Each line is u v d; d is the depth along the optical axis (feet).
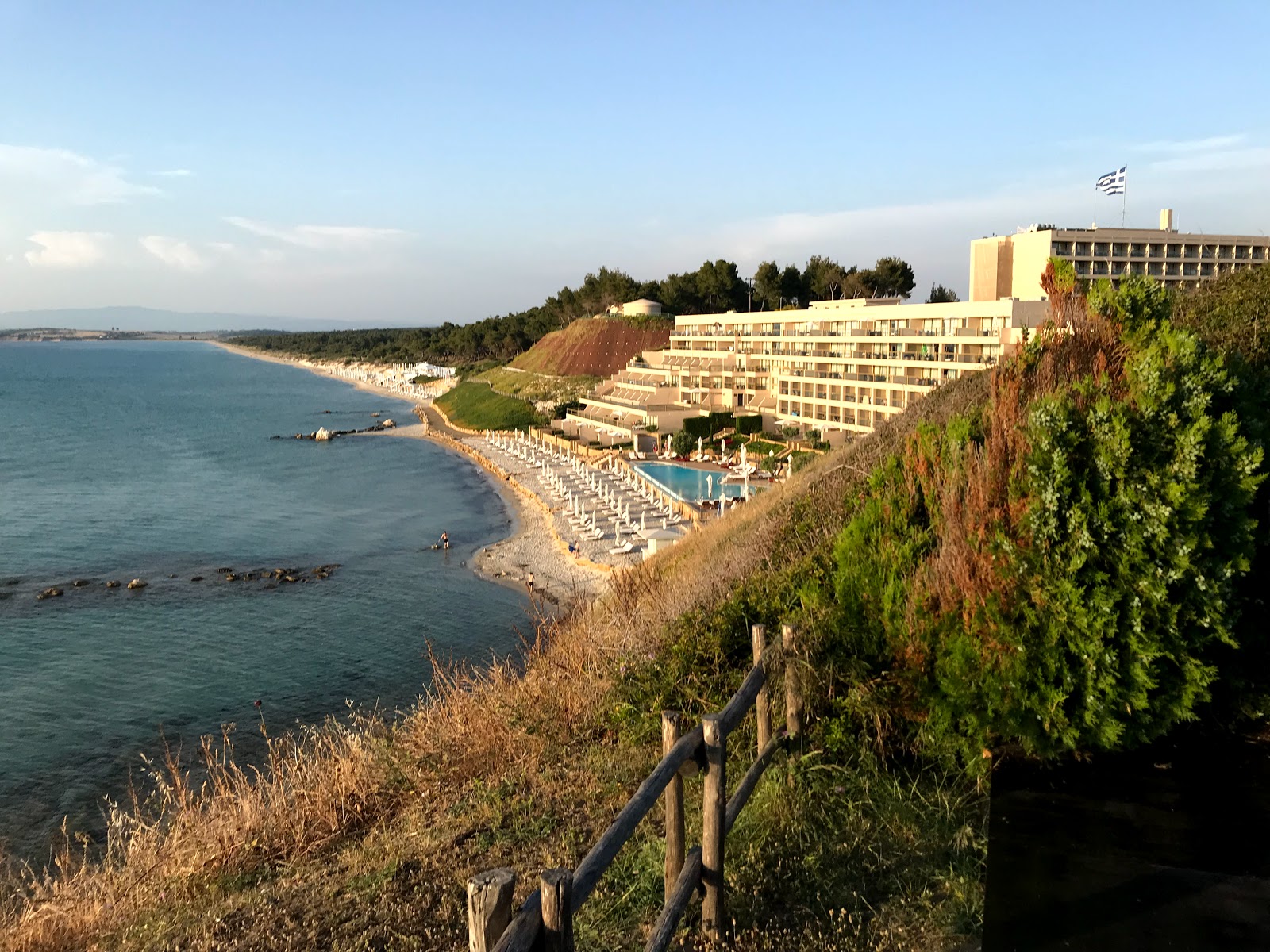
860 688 25.88
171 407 542.16
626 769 27.99
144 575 161.17
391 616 135.64
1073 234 249.96
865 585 27.99
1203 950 17.34
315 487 265.13
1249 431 24.67
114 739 91.25
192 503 237.25
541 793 27.89
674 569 65.05
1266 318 39.99
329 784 32.91
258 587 153.28
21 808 76.07
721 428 286.87
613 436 319.27
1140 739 23.94
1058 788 24.18
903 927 18.49
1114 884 19.67
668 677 31.50
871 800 23.20
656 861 21.43
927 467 29.96
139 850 31.42
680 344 371.15
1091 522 23.15
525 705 35.27
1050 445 23.82
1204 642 23.11
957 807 23.03
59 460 318.04
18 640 123.95
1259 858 20.61
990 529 24.82
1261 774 24.70
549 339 533.55
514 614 136.15
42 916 27.63
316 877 25.91
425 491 258.98
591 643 40.40
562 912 13.12
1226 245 259.39
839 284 451.53
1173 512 22.41
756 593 34.06
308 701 102.01
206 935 22.86
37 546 183.52
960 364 203.21
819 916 19.21
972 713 24.21
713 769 18.80
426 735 35.45
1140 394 23.67
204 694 104.06
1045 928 18.15
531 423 382.22
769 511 61.98
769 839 22.15
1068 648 23.22
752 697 22.65
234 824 30.76
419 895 22.85
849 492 44.88
